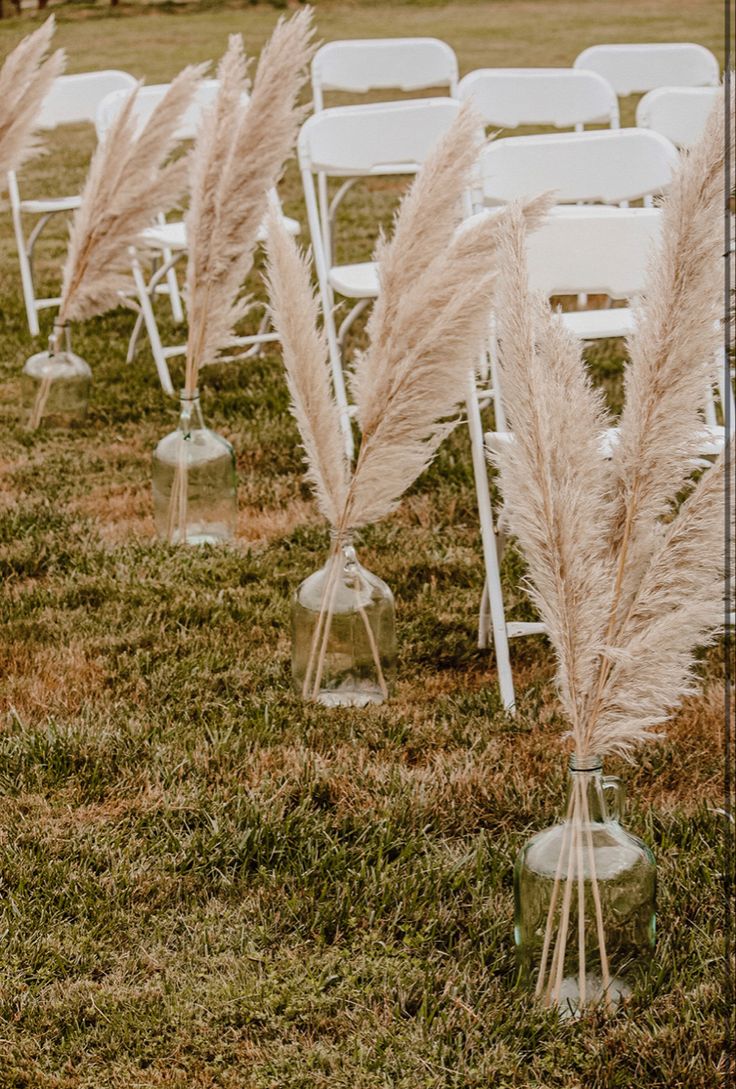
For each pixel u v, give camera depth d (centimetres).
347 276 491
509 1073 213
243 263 412
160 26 2261
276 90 391
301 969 238
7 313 736
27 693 338
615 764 302
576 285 329
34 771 300
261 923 252
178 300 701
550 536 212
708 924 244
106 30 2236
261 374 617
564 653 215
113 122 474
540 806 287
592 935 223
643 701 214
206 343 420
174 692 338
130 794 294
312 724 323
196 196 405
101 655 359
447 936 247
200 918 254
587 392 223
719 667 345
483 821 286
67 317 525
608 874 222
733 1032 213
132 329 701
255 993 231
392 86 577
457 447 508
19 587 401
